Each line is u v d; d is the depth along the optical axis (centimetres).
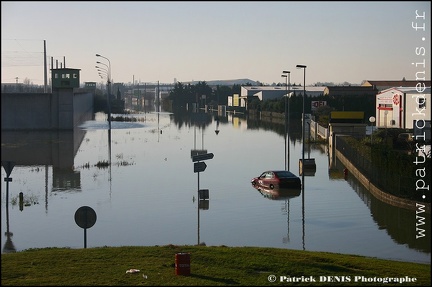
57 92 7994
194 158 2870
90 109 14200
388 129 5825
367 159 3484
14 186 3378
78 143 6116
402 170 2800
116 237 2152
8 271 1455
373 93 12125
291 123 10188
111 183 3472
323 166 4412
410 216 2527
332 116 6406
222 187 3319
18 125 8000
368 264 1593
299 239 2111
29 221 2433
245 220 2442
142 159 4709
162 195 3050
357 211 2633
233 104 16662
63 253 1669
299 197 3011
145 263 1552
